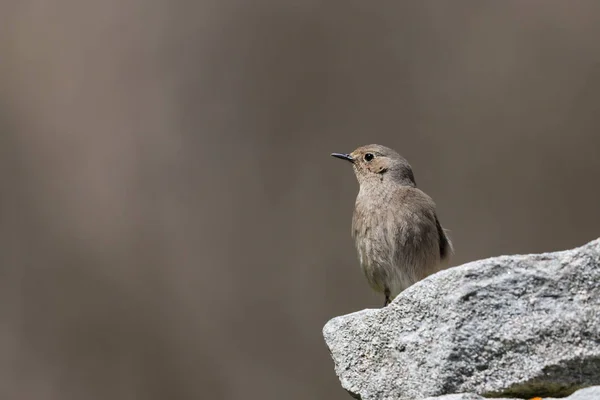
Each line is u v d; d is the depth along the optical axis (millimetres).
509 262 8344
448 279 8508
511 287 8273
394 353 8812
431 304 8586
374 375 8938
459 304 8383
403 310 8781
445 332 8414
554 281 8172
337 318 9312
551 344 8070
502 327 8219
